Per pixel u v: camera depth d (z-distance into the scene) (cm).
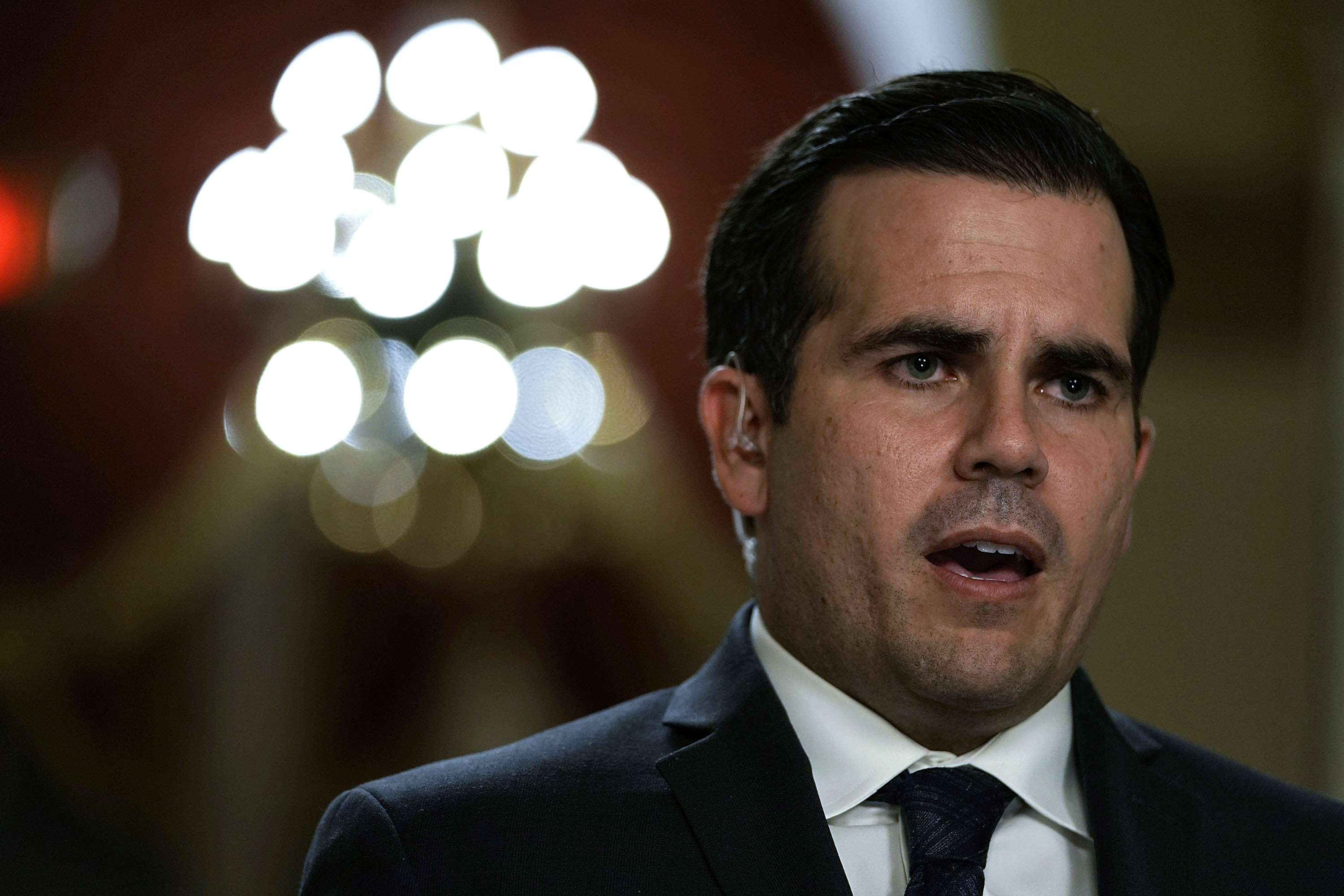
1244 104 1285
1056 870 512
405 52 1388
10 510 1441
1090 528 509
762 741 514
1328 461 1331
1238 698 1327
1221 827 537
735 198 601
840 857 503
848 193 535
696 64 1516
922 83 555
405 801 513
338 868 500
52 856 1402
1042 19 1266
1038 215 514
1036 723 524
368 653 1420
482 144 1360
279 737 1420
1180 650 1338
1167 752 573
